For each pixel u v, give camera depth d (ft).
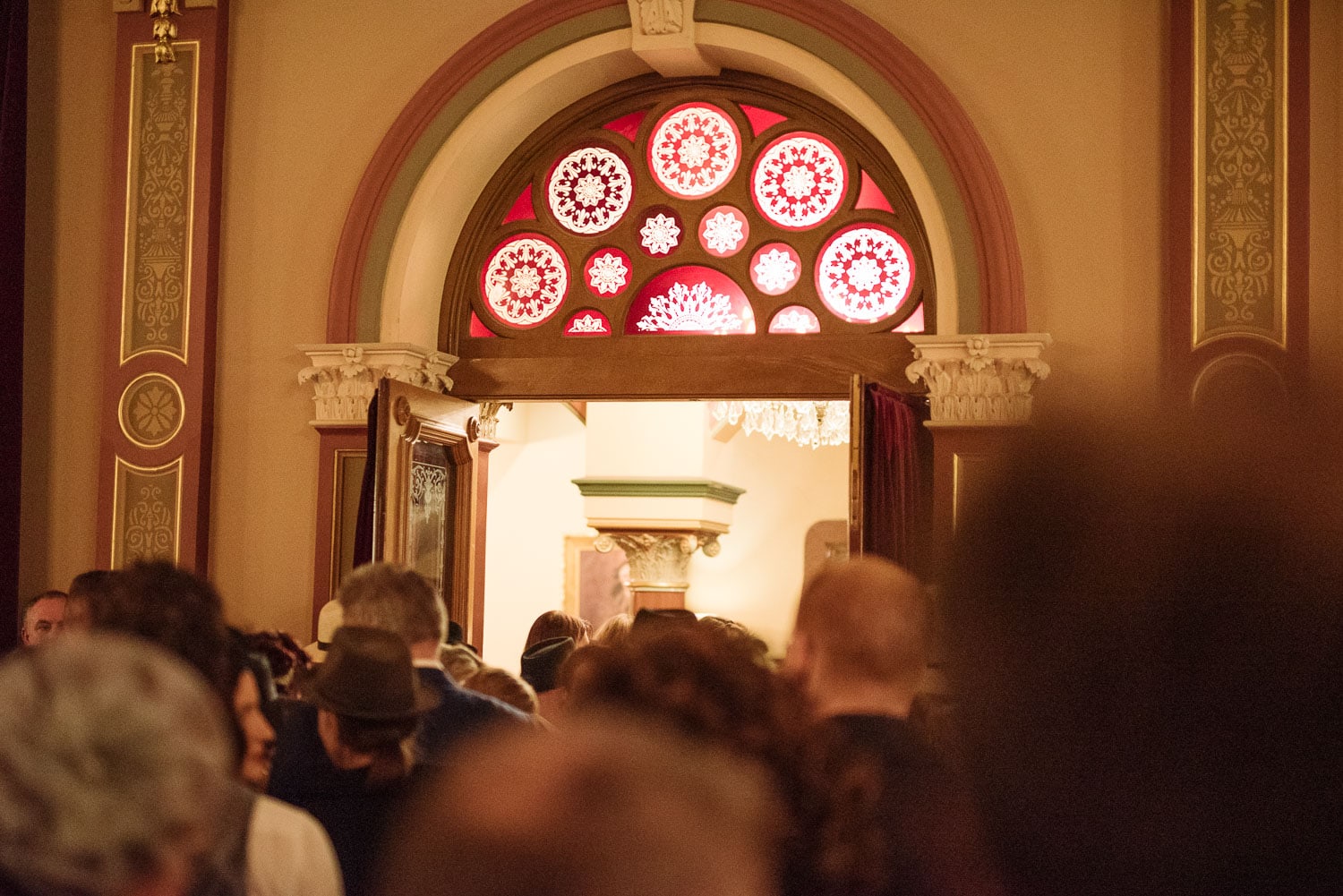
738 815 1.75
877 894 4.62
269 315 22.31
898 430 19.56
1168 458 2.05
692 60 21.42
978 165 19.63
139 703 3.18
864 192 21.71
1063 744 2.11
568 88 22.13
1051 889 2.15
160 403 22.21
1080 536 2.07
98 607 6.80
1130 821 2.10
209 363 22.20
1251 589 2.01
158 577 6.84
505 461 45.44
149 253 22.47
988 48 20.01
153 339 22.34
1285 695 2.01
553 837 1.64
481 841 1.65
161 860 3.14
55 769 3.05
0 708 3.13
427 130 21.72
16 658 3.28
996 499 2.12
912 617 5.95
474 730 8.97
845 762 4.79
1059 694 2.10
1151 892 2.09
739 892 1.68
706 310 22.29
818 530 43.68
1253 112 18.86
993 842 2.22
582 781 1.71
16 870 3.04
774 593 43.75
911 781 5.03
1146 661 2.05
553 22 21.52
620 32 21.27
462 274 22.89
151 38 22.70
